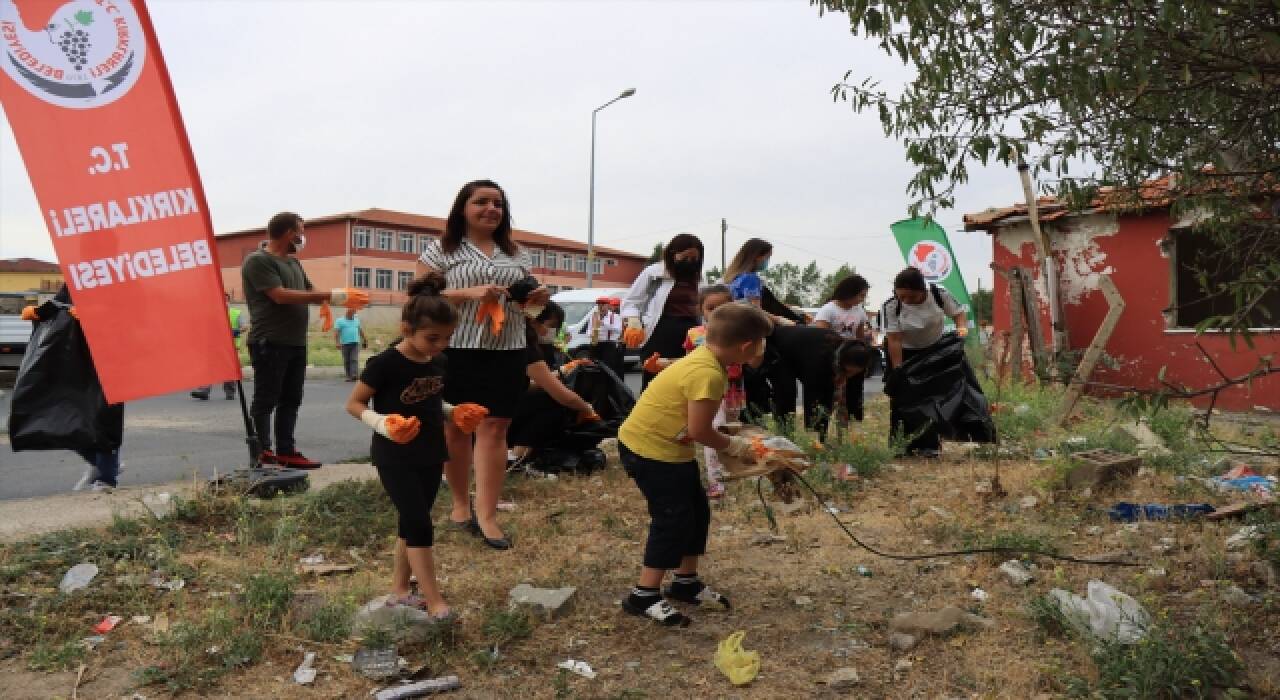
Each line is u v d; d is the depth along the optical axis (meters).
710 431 3.49
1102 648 3.03
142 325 4.85
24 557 4.04
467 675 3.08
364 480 5.99
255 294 5.92
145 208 4.83
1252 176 3.27
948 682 3.00
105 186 4.75
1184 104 2.96
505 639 3.34
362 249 62.62
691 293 6.12
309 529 4.67
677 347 6.07
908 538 4.75
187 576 3.92
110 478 5.75
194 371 5.00
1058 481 5.78
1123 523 4.91
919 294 7.02
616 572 4.21
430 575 3.47
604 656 3.26
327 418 11.21
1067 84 2.60
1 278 65.19
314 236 63.91
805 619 3.62
